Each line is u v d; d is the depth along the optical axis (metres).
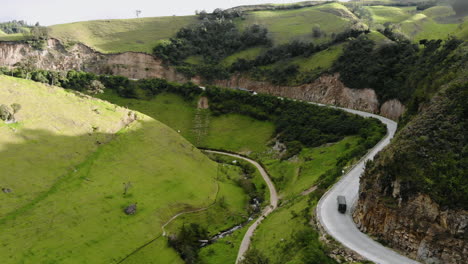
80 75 156.00
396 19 185.50
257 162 110.50
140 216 66.06
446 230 37.50
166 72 178.50
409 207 41.25
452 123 44.78
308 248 46.28
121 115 94.31
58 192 64.06
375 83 117.75
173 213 71.12
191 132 132.25
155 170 81.50
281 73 153.25
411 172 42.09
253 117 135.62
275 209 74.69
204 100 146.50
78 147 76.88
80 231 58.31
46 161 69.25
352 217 52.56
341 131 103.56
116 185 71.62
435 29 144.75
